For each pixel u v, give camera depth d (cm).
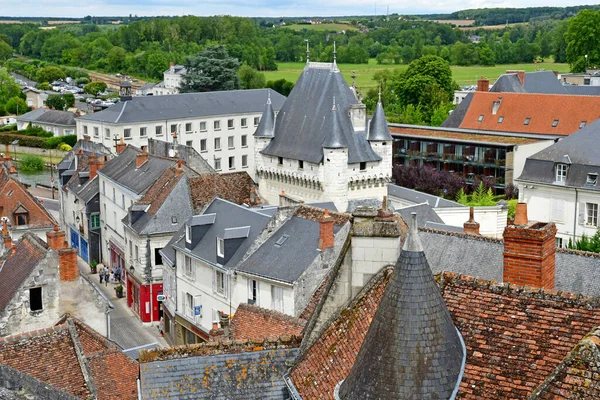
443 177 11169
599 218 7875
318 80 9788
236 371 2203
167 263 6469
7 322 4138
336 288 2214
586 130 8356
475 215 7369
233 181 7594
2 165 7988
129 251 7300
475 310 1888
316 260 5000
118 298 7662
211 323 5894
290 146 9756
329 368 2050
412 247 1822
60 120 17812
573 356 1549
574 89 15075
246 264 5438
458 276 1983
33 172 15950
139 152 8362
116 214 8269
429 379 1738
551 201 8225
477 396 1714
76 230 9456
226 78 18175
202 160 9219
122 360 3434
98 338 3647
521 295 1872
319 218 5431
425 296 1795
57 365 2947
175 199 7169
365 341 1839
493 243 4228
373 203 8894
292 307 5003
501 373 1738
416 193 9081
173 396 2147
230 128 14538
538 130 12544
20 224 7281
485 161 11156
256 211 5969
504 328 1822
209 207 6425
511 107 13062
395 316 1791
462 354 1800
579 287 3675
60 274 4234
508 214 8469
